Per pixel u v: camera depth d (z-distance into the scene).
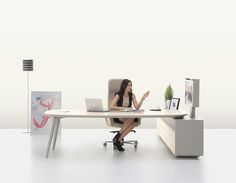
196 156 9.76
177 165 8.91
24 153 10.18
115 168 8.63
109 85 11.10
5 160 9.40
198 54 15.30
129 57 15.25
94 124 14.98
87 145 11.33
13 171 8.39
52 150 10.57
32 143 11.55
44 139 12.23
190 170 8.48
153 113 9.64
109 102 11.05
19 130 14.19
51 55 15.20
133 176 7.98
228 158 9.65
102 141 12.01
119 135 10.52
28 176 7.99
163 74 15.27
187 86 10.34
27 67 13.74
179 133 9.49
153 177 7.91
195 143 9.51
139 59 15.27
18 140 12.05
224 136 13.02
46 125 13.04
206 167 8.75
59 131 13.09
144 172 8.29
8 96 15.09
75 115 9.34
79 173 8.20
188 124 9.48
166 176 7.99
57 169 8.55
